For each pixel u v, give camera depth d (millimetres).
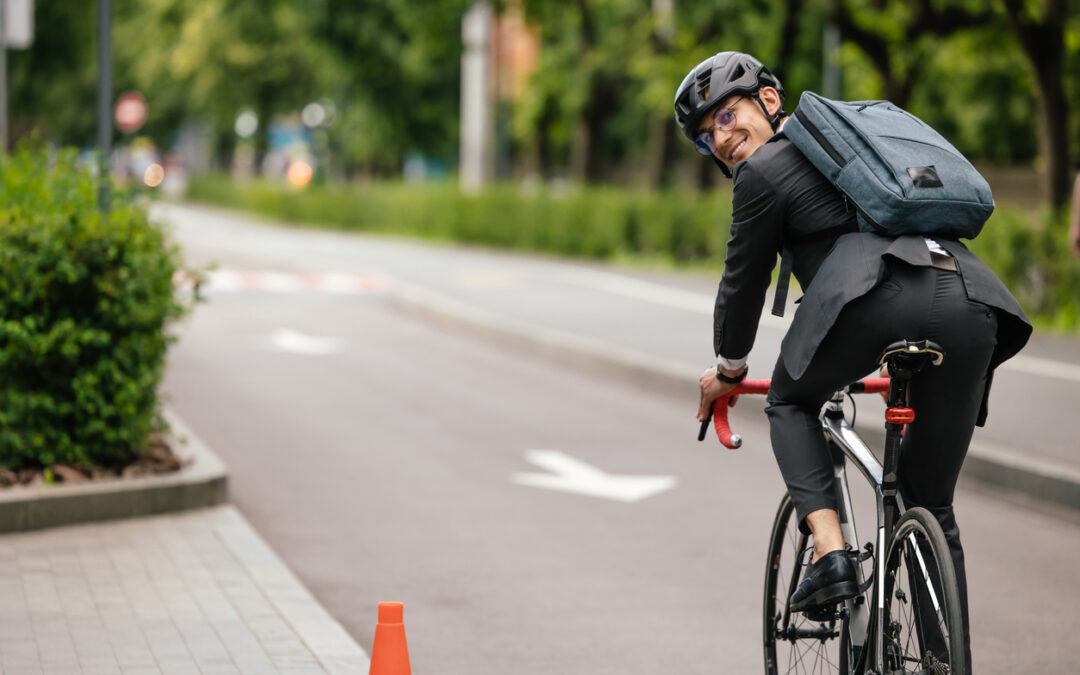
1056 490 16375
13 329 14328
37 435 14703
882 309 7180
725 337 7895
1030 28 36312
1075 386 23734
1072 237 14891
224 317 37031
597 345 29609
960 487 17641
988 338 7195
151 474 15086
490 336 34094
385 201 76312
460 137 83312
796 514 8211
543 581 13047
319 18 75938
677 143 62938
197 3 97875
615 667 10523
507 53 79062
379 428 21562
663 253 53750
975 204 7207
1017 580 13188
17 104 71938
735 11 51000
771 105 8102
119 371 15094
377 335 34469
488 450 19938
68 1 70125
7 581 11961
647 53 56625
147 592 11703
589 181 64625
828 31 51219
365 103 80562
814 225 7508
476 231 64625
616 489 17406
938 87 61125
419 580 13047
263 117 105688
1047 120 36594
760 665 10617
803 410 7852
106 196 16125
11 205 15820
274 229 84000
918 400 7430
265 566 12648
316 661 9930
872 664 7520
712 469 18797
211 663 9820
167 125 135500
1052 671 10484
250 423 21672
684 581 13109
